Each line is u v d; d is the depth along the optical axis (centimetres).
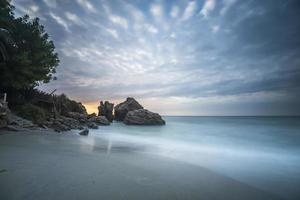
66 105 3822
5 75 1998
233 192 550
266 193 561
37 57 2209
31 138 1188
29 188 433
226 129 3491
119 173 619
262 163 987
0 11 1922
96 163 714
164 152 1197
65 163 668
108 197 432
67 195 418
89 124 3203
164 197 469
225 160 1028
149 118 4497
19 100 2350
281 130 3344
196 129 3469
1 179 471
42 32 2408
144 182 560
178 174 685
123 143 1518
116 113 5769
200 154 1188
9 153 739
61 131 1938
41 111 2302
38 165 610
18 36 2178
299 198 533
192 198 480
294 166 924
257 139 2130
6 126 1421
